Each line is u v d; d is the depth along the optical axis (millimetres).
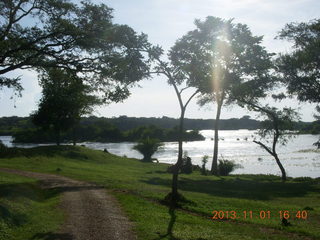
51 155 43875
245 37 31438
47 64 18906
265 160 60594
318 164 53406
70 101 47812
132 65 19000
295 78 32656
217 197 21625
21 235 11180
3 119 196625
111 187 22266
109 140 138750
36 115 53531
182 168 39469
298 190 26328
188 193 22797
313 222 14500
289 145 96188
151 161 52281
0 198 15617
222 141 126688
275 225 13609
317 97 32438
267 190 26547
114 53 19469
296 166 51875
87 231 11617
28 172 30203
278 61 32875
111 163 45156
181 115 19578
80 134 138500
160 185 26391
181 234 11547
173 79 19578
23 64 18312
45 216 13820
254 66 29531
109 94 19422
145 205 16578
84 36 18344
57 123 53281
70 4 18422
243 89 23953
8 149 42312
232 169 41750
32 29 17875
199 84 18578
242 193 24641
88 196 18547
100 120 154250
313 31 32625
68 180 25766
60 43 18469
